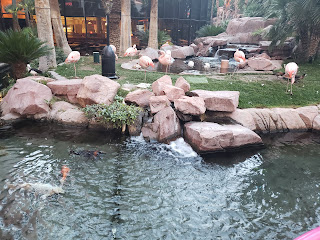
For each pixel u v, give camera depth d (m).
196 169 5.95
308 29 13.80
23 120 8.04
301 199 5.04
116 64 14.36
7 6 19.25
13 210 4.29
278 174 5.88
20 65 10.32
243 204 4.83
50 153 6.22
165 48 19.58
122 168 5.80
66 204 4.55
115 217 4.34
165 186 5.25
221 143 6.68
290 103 8.91
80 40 22.23
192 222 4.32
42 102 8.09
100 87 8.09
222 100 7.88
